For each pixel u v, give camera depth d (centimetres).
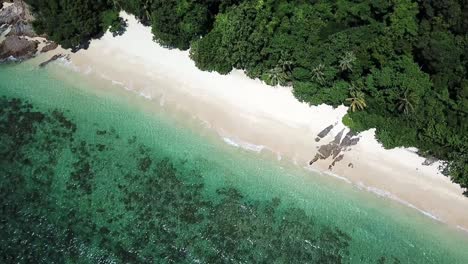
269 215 4847
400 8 5309
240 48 5278
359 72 5319
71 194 4919
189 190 4962
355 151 5128
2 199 4884
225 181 5019
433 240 4756
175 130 5300
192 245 4675
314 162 5103
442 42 5062
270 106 5378
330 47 5269
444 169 5022
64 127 5312
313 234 4769
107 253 4622
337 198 4947
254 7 5297
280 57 5394
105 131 5294
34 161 5103
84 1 5456
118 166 5078
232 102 5406
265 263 4616
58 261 4572
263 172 5069
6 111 5416
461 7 5191
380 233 4788
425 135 4984
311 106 5366
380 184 4991
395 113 5197
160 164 5097
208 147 5200
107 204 4869
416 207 4897
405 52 5209
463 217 4834
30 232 4716
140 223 4775
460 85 5128
